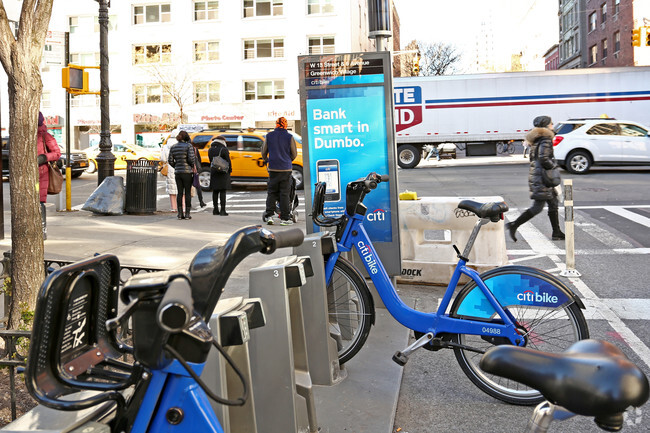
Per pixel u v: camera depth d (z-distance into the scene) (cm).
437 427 373
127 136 5200
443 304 412
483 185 1919
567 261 788
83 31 5241
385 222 610
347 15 4819
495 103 2758
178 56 5059
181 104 4944
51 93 5350
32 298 438
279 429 312
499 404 405
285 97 4962
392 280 621
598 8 5191
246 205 1683
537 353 143
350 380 431
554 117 2748
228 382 259
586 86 2725
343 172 620
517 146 3834
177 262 806
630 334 544
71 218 1305
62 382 179
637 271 799
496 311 398
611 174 2189
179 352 161
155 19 5100
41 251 445
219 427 176
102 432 178
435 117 2780
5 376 396
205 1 5006
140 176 1391
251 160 2123
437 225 721
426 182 2059
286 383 312
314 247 412
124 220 1275
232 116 5022
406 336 533
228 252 167
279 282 311
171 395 176
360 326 441
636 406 130
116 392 179
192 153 1300
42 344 175
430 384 441
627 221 1202
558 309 390
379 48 689
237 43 4969
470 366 409
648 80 2697
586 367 135
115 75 5175
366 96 612
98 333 200
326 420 370
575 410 135
